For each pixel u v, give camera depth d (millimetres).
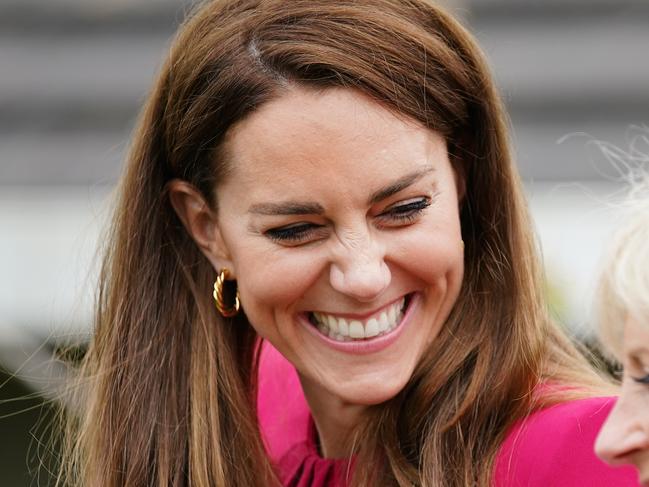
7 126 18641
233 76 8133
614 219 6914
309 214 8055
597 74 17875
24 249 15289
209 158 8461
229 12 8469
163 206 9281
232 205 8398
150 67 19219
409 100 7977
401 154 7965
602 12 18750
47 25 20156
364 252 8047
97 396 9562
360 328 8352
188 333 9438
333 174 7930
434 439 8531
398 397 8812
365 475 8773
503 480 8164
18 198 16750
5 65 19500
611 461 6461
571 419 7980
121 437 9414
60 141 18141
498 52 18312
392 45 8062
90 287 10617
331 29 8094
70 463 9930
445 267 8297
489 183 8727
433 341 8773
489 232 8773
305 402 9828
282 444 9680
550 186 16109
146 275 9398
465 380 8680
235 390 9297
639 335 6262
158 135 9062
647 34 18406
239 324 9453
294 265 8242
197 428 9242
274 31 8164
